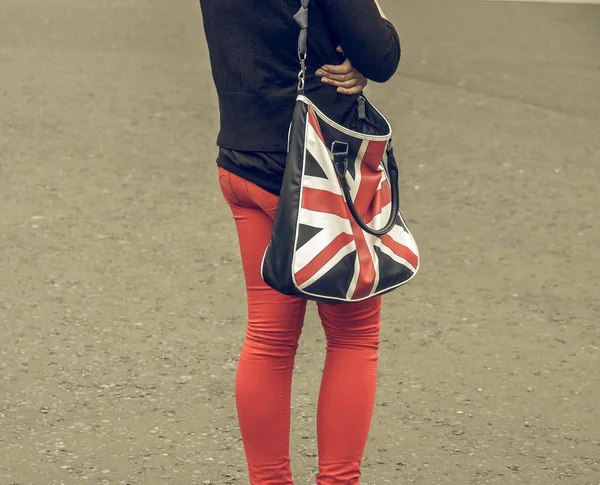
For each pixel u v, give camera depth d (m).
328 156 3.49
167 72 13.32
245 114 3.60
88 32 15.81
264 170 3.61
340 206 3.50
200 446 4.93
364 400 3.88
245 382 3.85
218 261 7.39
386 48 3.49
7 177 9.06
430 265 7.45
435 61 14.55
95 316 6.39
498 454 4.94
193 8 16.55
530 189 9.31
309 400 5.42
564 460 4.91
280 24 3.50
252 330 3.85
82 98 11.85
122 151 9.96
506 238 8.07
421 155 10.27
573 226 8.40
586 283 7.21
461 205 8.83
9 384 5.48
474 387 5.63
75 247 7.54
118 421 5.14
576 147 10.70
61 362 5.76
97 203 8.50
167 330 6.23
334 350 3.89
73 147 10.02
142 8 18.28
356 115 3.65
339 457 3.91
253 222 3.76
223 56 3.62
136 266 7.23
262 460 3.93
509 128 11.34
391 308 6.65
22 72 12.97
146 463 4.76
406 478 4.70
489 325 6.45
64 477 4.61
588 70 14.29
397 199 3.72
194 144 10.30
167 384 5.55
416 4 19.75
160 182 9.10
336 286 3.48
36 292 6.72
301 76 3.49
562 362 5.98
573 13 19.03
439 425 5.20
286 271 3.44
